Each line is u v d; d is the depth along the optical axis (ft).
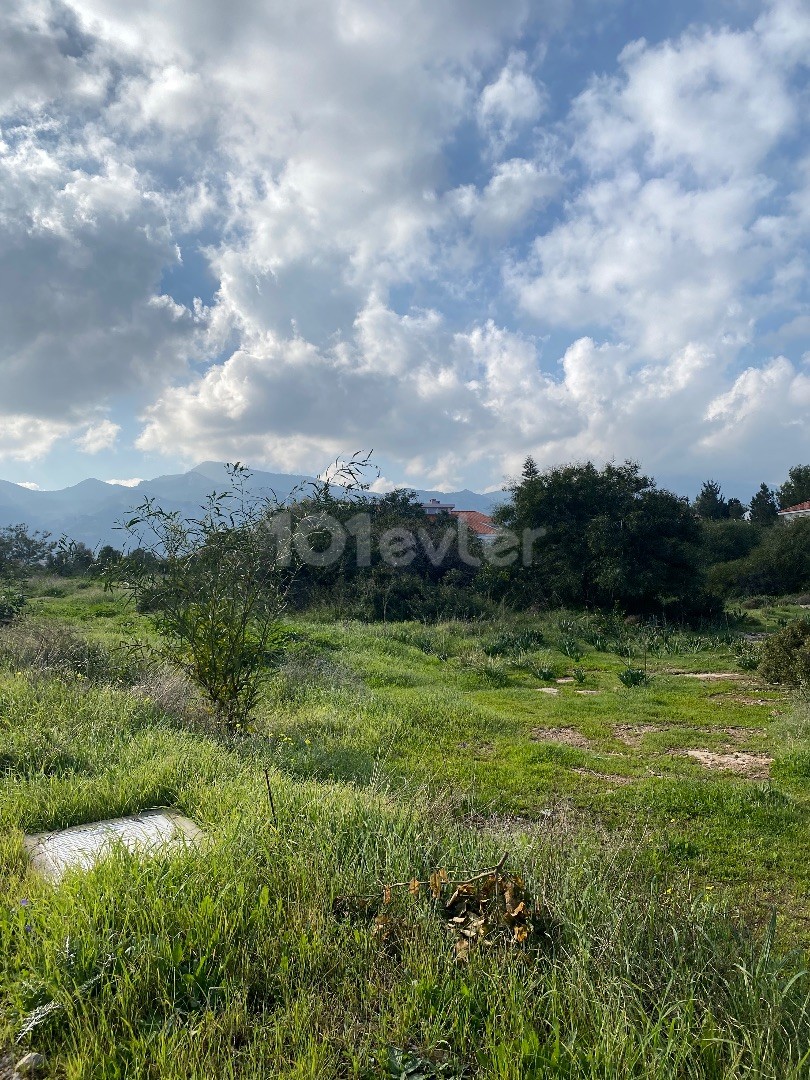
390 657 50.16
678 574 81.00
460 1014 8.36
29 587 80.94
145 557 25.55
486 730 30.42
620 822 19.44
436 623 70.85
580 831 15.51
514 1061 7.46
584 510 87.76
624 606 82.84
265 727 26.35
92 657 30.96
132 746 19.15
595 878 11.76
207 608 25.46
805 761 25.46
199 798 15.25
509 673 48.70
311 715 29.60
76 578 89.51
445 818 15.06
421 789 18.70
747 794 21.65
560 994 8.55
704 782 23.36
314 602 75.05
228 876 10.87
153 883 10.06
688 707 37.68
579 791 22.20
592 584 85.30
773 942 11.05
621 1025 7.70
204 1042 7.69
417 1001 8.49
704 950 9.62
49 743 18.66
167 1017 7.91
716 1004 8.61
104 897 9.82
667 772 25.49
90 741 19.48
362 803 15.14
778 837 18.76
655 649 59.52
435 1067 7.48
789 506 215.31
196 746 19.95
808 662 41.55
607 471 89.20
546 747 27.55
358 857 12.19
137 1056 7.29
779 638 44.21
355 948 9.57
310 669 39.22
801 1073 7.49
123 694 25.29
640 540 81.15
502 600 81.56
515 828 16.92
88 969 8.50
